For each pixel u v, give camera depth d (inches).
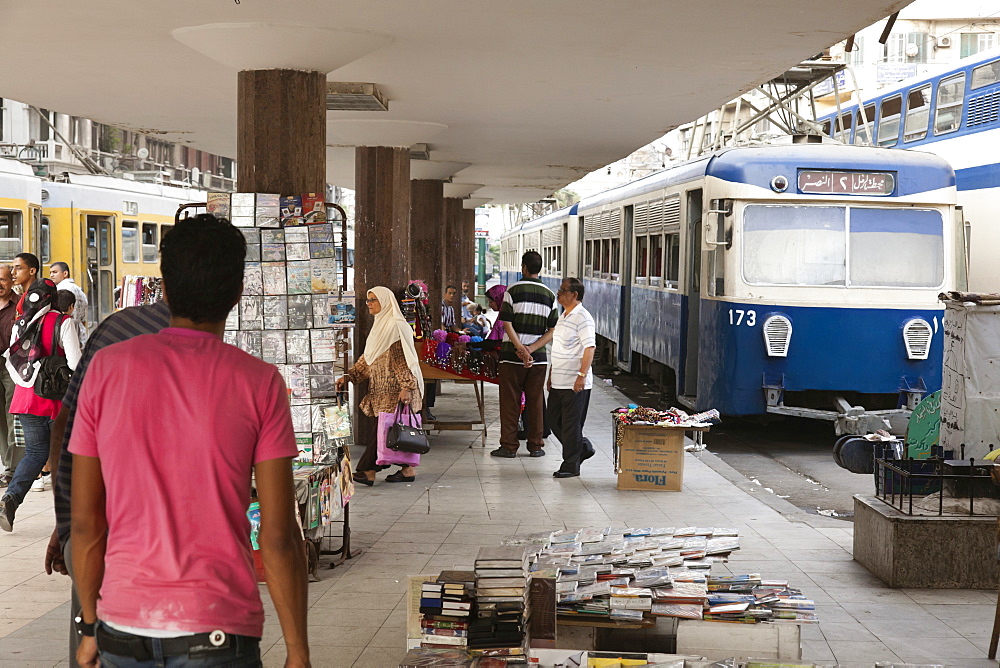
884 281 478.6
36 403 289.0
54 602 230.7
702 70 327.9
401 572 258.2
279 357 266.8
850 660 197.2
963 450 271.3
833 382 476.7
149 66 337.1
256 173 280.7
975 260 625.0
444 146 558.6
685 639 169.6
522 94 379.9
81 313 442.3
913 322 476.4
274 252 268.2
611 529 206.1
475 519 320.8
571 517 325.4
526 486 378.3
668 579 174.2
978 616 226.8
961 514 254.4
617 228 767.7
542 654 162.2
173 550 99.7
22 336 290.2
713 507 344.5
